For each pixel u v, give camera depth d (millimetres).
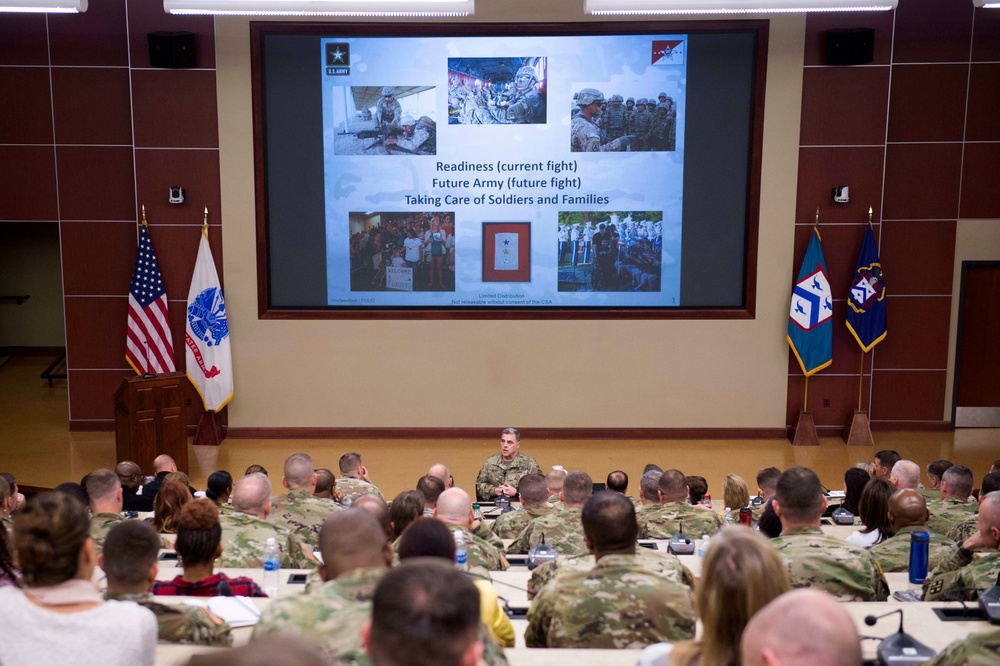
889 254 10977
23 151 10703
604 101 10469
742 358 10852
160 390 9359
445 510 4363
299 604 2316
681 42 10375
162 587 3639
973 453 10469
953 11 10492
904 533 4566
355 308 10836
